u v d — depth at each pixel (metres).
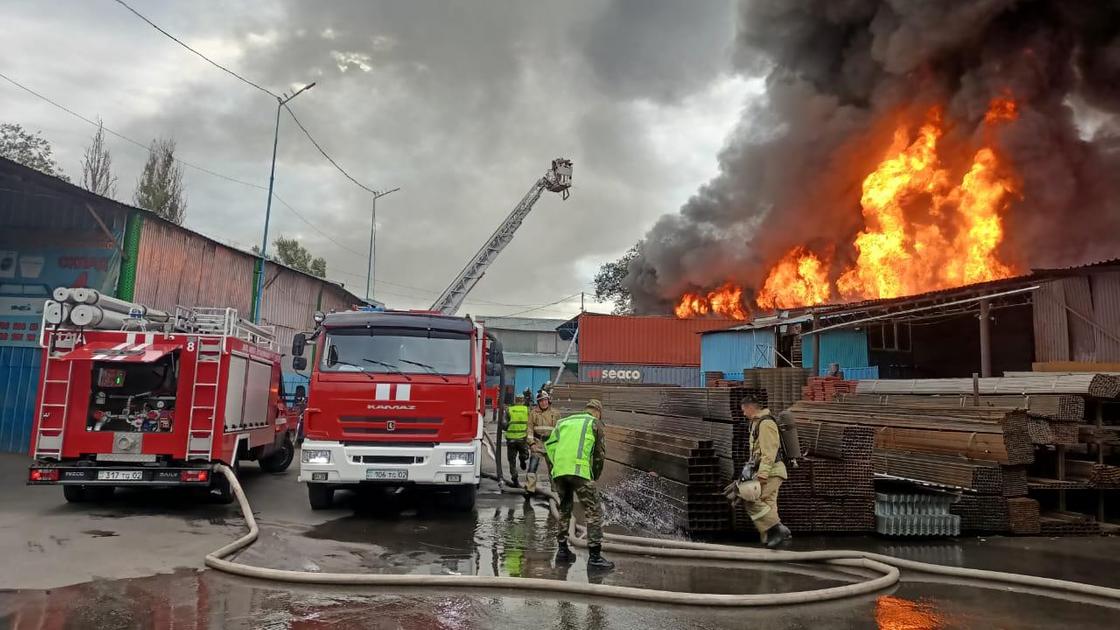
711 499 7.54
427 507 9.30
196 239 18.03
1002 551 7.18
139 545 6.52
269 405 11.62
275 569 5.71
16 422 14.43
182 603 4.75
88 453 8.41
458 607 4.82
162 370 9.11
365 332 8.56
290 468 14.04
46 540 6.60
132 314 9.62
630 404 11.75
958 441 8.69
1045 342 14.16
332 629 4.30
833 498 7.75
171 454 8.55
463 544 6.95
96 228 15.22
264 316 22.47
